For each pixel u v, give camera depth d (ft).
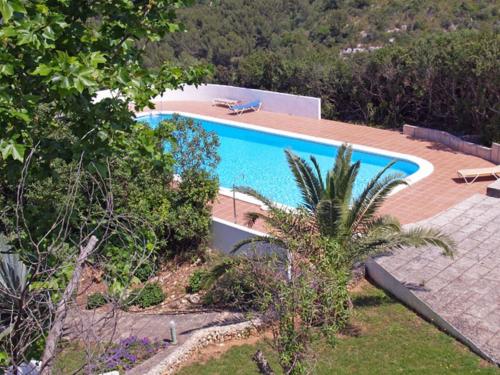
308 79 95.40
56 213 24.45
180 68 31.50
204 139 57.62
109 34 26.58
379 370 36.65
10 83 21.59
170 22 28.32
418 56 80.89
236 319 44.52
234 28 159.53
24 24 19.98
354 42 148.97
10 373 17.51
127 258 22.67
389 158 73.56
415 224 53.93
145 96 27.20
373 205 42.91
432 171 67.21
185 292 52.85
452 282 44.27
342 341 39.93
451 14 147.23
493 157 68.69
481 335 38.29
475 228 52.31
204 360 40.22
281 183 71.61
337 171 44.65
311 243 31.83
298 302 27.25
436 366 36.50
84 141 24.57
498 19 139.44
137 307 50.80
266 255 33.65
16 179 24.11
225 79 109.70
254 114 96.37
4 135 20.24
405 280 44.86
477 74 70.79
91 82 20.38
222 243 56.70
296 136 83.76
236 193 65.77
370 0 164.25
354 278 46.42
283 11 171.12
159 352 40.75
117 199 49.03
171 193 55.47
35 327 18.34
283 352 27.55
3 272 20.44
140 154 27.14
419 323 41.32
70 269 20.15
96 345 18.61
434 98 81.56
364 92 88.53
